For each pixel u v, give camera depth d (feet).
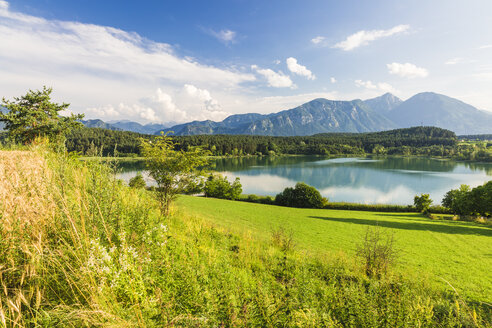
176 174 28.55
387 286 12.23
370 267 22.72
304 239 58.03
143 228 12.92
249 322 8.32
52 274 7.57
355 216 115.75
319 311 10.19
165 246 12.96
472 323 10.80
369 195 231.30
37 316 6.15
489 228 89.81
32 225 8.36
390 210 152.56
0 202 8.05
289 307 9.60
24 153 15.03
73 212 9.23
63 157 10.66
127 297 8.01
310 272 18.76
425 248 56.08
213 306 8.66
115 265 8.46
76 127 61.46
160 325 7.10
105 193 11.25
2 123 53.06
